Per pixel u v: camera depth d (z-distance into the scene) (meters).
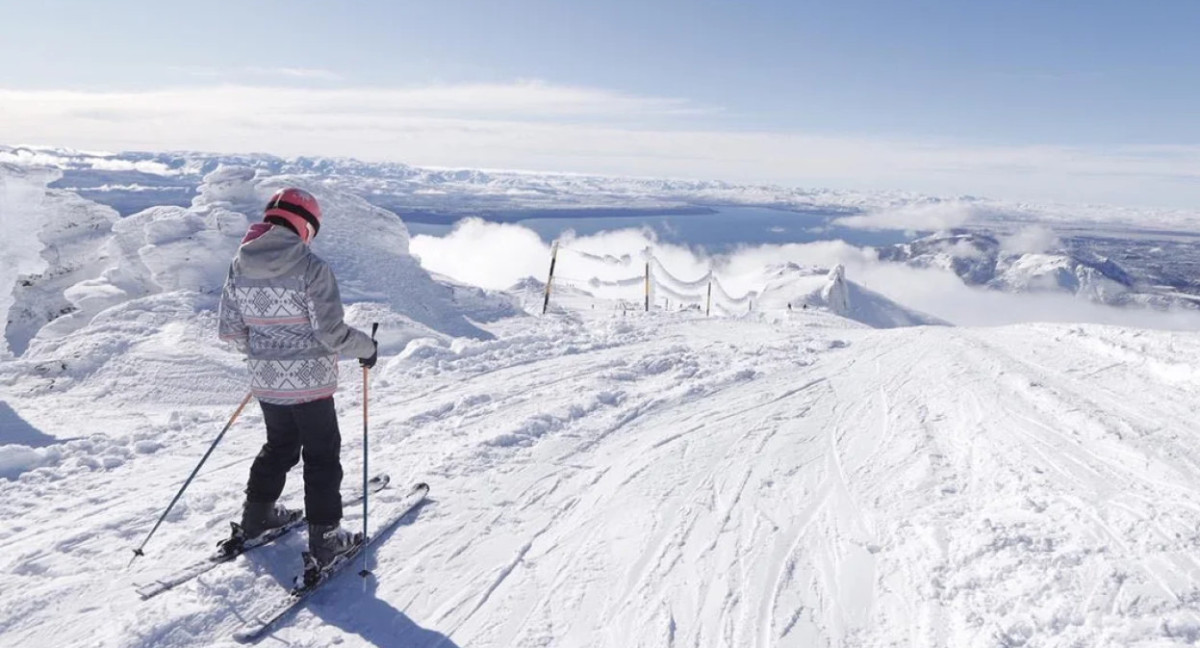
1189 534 3.30
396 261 16.59
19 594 2.88
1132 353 8.47
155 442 4.96
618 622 2.90
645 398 6.57
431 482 4.29
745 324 14.01
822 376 7.92
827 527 3.80
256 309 2.95
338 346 2.99
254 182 15.70
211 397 7.24
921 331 13.01
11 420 5.92
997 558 3.21
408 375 7.58
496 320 16.08
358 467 4.54
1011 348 9.90
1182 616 2.60
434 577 3.21
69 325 11.40
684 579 3.25
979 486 4.25
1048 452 4.82
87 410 6.51
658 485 4.39
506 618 2.91
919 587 3.12
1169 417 5.61
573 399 6.41
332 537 3.15
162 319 9.24
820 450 5.14
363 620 2.86
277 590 3.02
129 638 2.59
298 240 2.91
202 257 12.66
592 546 3.56
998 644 2.57
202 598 2.89
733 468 4.72
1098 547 3.21
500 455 4.83
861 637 2.80
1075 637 2.56
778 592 3.14
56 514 3.71
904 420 5.93
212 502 3.89
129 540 3.41
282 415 3.15
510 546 3.54
